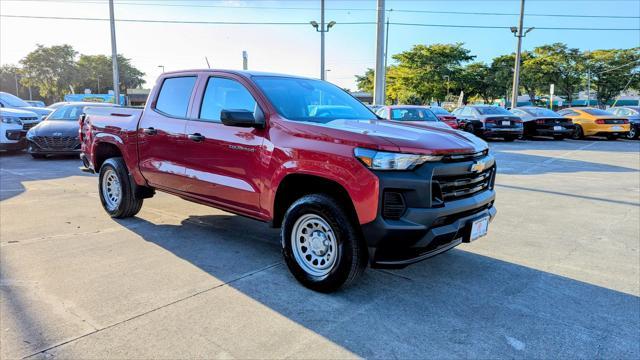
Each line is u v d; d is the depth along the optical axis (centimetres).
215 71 452
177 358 263
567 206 681
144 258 430
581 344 287
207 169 435
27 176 898
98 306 328
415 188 309
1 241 475
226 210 430
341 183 323
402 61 5044
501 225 573
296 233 369
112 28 2478
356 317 318
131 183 547
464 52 5028
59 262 415
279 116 380
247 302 339
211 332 294
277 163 366
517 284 383
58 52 8069
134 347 274
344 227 333
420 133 354
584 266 427
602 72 5275
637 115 2067
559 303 346
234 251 456
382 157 309
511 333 299
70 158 1199
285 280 383
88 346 274
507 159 1259
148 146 502
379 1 1705
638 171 1035
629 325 312
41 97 9581
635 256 457
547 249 478
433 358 268
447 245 342
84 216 585
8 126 1220
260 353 270
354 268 336
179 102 480
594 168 1083
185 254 445
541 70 5184
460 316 323
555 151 1474
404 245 315
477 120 1778
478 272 410
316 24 2556
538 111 1925
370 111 482
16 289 354
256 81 417
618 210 656
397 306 337
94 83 8888
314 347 278
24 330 292
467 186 351
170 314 317
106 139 560
